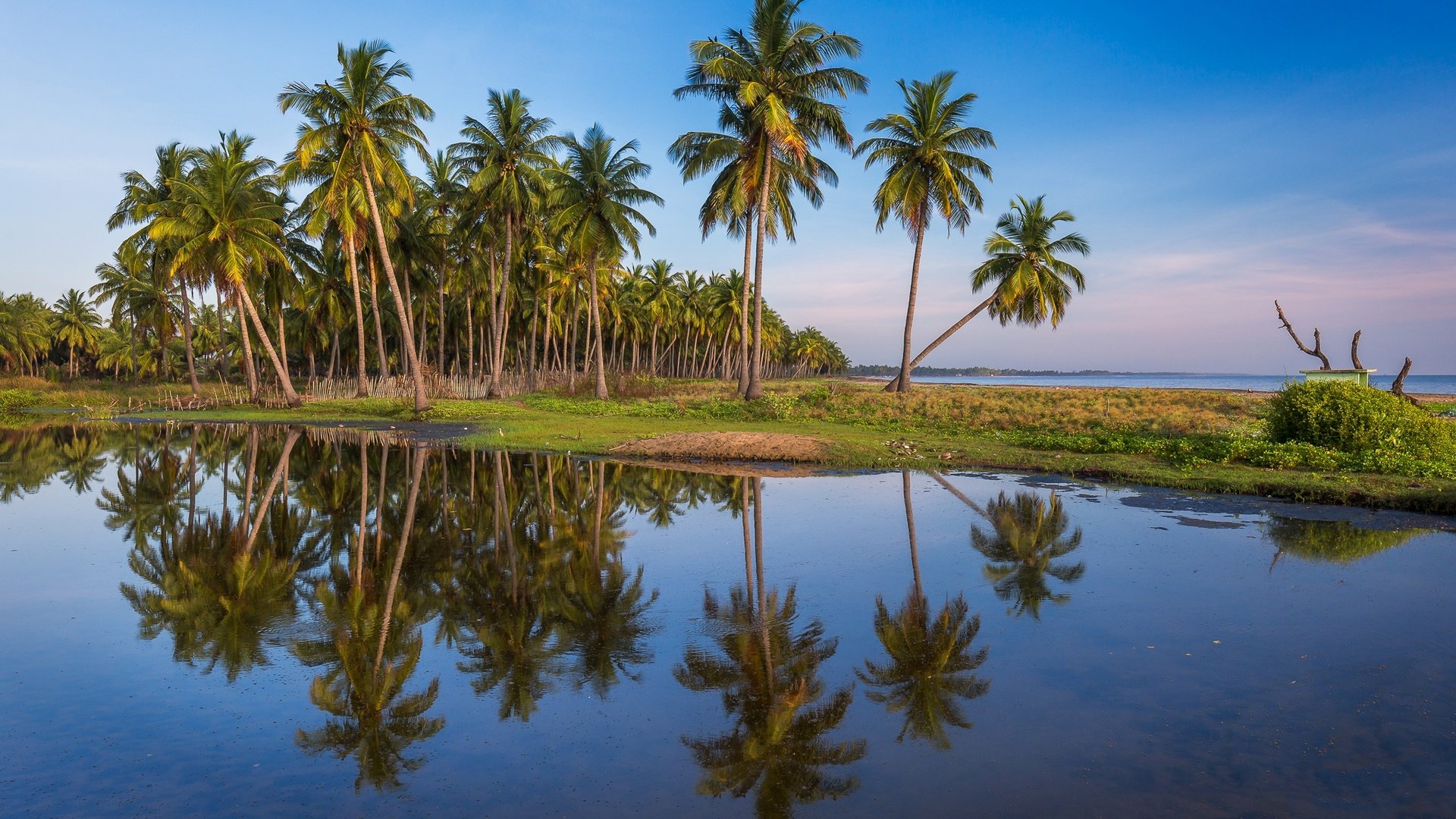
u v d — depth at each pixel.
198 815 3.68
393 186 32.59
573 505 12.00
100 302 49.62
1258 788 3.87
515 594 7.37
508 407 31.33
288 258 38.47
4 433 26.39
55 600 7.22
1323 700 4.87
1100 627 6.27
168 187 38.50
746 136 29.30
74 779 4.01
